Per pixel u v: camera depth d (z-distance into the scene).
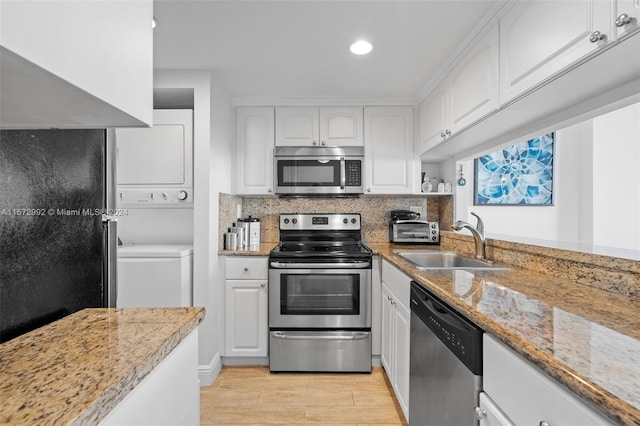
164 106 2.52
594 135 2.66
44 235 0.90
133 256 2.07
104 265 1.16
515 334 0.75
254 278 2.38
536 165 2.80
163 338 0.68
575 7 0.99
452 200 2.72
